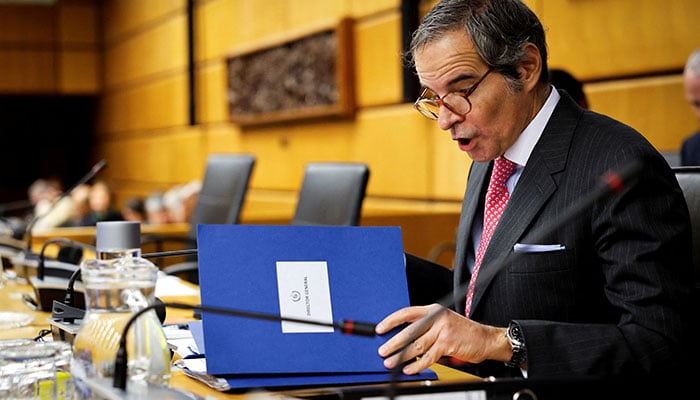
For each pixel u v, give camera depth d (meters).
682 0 3.82
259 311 1.54
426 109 1.83
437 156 5.21
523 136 1.86
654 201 1.66
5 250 3.70
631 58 4.04
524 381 1.28
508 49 1.76
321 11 6.35
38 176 12.86
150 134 10.02
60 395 1.42
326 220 3.26
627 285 1.62
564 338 1.57
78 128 12.87
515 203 1.83
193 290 2.64
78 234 4.70
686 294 1.62
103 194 7.34
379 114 5.73
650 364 1.55
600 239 1.69
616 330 1.58
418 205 5.36
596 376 1.33
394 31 5.52
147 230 4.88
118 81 11.02
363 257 1.66
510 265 1.80
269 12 7.09
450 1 1.79
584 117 1.85
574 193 1.76
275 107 6.87
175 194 6.68
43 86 11.59
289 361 1.51
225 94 7.89
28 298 2.47
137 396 1.27
